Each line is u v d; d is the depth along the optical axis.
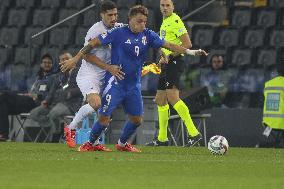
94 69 35.25
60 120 49.66
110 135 49.84
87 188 20.17
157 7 59.53
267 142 49.53
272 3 60.12
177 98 43.16
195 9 60.47
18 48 60.75
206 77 54.84
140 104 35.00
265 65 56.78
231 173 25.23
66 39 60.16
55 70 52.44
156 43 34.44
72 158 30.02
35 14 62.19
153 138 49.97
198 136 43.38
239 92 55.19
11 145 41.03
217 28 59.22
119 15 58.97
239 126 50.47
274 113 47.62
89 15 60.28
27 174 23.67
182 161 29.77
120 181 22.02
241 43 58.62
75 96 49.94
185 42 42.91
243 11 59.97
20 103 50.91
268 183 22.19
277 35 58.16
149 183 21.61
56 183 21.20
